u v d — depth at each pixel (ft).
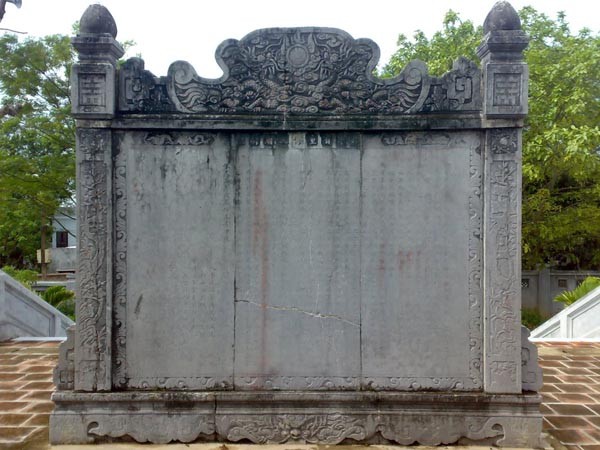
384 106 13.46
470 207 13.43
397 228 13.55
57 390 13.46
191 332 13.56
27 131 49.70
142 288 13.55
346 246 13.58
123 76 13.39
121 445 13.14
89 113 13.10
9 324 27.99
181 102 13.44
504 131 13.15
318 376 13.55
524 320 47.24
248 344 13.56
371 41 13.42
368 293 13.56
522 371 13.39
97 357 13.35
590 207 43.83
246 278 13.60
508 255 13.17
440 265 13.50
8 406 16.37
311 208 13.56
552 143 37.88
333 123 13.33
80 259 13.34
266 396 13.24
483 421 13.12
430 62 45.39
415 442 13.21
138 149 13.50
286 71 13.48
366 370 13.55
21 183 49.47
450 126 13.19
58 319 32.37
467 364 13.44
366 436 13.28
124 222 13.52
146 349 13.55
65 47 48.70
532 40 45.98
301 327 13.58
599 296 29.14
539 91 39.60
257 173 13.55
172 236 13.56
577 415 15.78
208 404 13.33
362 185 13.55
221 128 13.32
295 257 13.60
